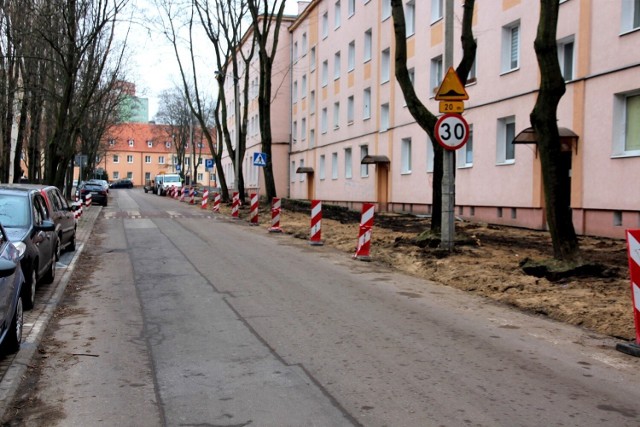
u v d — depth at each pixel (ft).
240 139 113.60
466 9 45.06
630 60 50.80
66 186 131.23
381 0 103.09
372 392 15.87
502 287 30.35
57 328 22.82
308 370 17.70
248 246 49.57
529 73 63.77
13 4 65.36
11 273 17.12
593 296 27.30
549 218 33.01
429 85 87.20
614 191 52.49
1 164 79.15
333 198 128.47
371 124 107.96
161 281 32.86
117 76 110.52
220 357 19.01
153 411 14.62
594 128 54.65
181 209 107.34
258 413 14.42
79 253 44.06
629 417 14.32
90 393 15.90
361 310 26.00
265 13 93.76
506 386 16.44
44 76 78.07
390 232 59.62
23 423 13.98
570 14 57.57
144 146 377.71
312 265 39.29
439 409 14.70
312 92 144.87
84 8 67.92
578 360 19.04
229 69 223.10
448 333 22.25
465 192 75.92
